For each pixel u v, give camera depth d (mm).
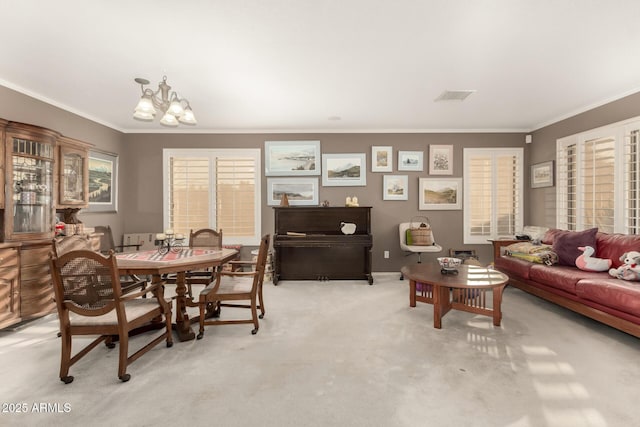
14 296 2834
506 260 4031
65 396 1831
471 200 5129
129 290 2803
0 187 2809
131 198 5039
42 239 3117
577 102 3832
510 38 2367
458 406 1728
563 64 2807
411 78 3104
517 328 2832
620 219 3549
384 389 1893
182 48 2486
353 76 3047
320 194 5105
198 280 3275
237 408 1719
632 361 2215
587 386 1909
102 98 3613
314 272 4832
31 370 2131
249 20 2115
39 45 2424
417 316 3164
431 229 5113
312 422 1608
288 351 2404
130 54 2576
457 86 3318
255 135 5090
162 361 2250
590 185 3967
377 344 2516
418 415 1656
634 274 2717
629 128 3424
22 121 3283
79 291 2004
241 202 5078
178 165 5062
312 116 4375
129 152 5043
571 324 2924
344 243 4426
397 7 1990
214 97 3600
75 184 3762
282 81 3158
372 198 5121
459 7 1988
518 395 1822
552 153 4621
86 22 2121
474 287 2734
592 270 3166
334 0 1915
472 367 2141
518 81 3189
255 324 2742
